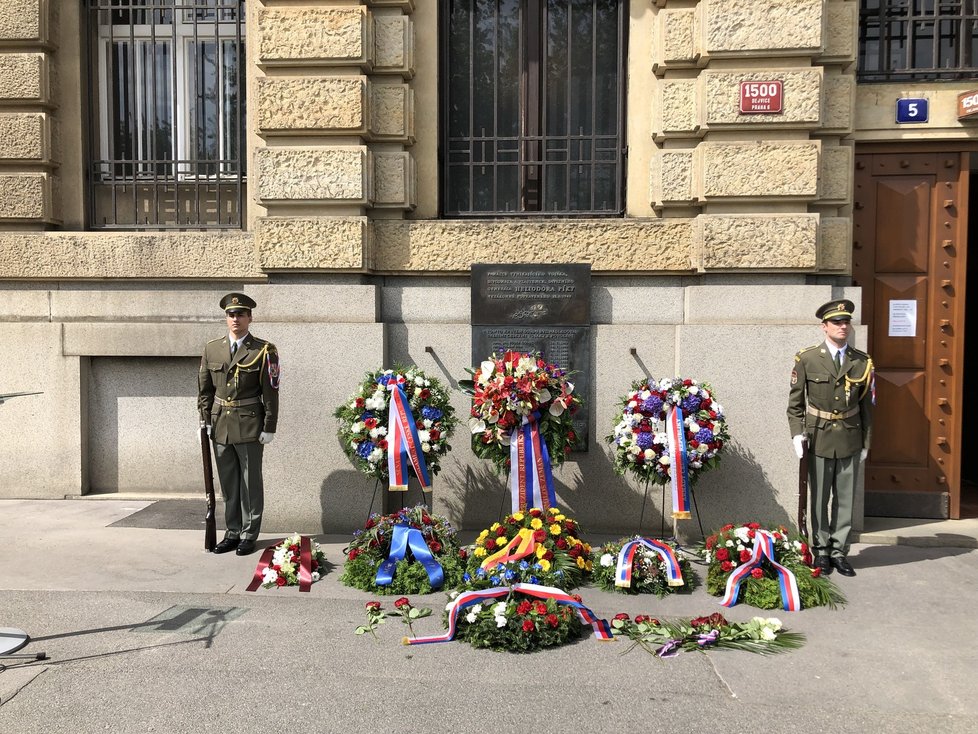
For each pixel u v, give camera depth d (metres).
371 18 6.02
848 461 5.16
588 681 3.65
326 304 6.04
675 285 6.07
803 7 5.63
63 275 6.69
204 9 6.86
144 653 3.92
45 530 5.97
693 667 3.80
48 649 3.95
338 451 5.99
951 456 6.20
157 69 6.95
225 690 3.54
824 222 5.90
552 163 6.34
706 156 5.78
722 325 5.78
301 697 3.49
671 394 5.32
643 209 6.18
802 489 5.19
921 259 6.17
